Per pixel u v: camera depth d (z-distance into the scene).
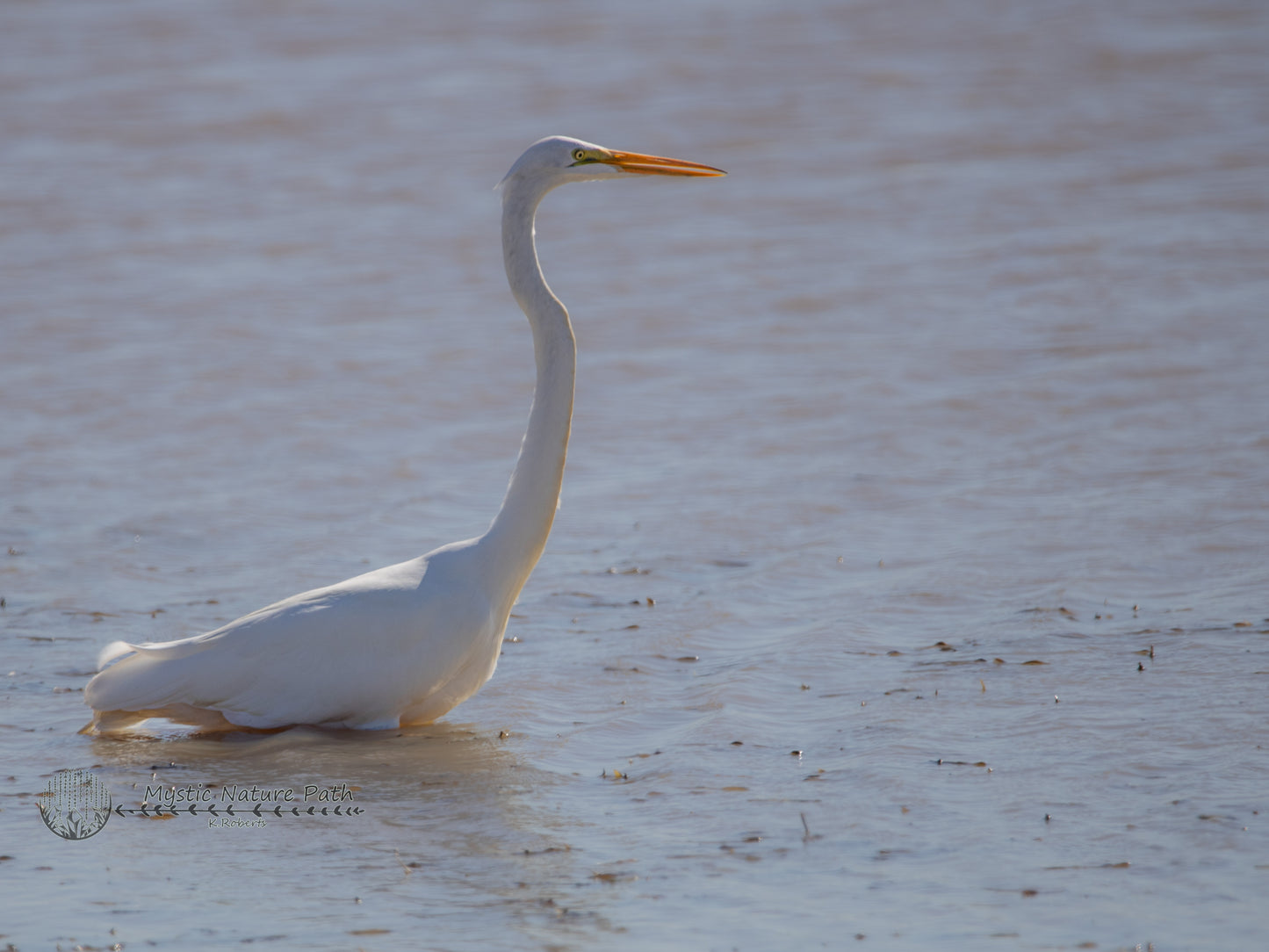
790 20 45.75
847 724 9.05
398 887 7.05
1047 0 47.44
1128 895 6.59
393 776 8.59
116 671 9.29
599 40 43.97
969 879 6.85
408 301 23.80
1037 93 37.06
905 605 11.40
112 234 27.89
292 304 23.59
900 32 44.00
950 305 22.17
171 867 7.36
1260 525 12.57
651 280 24.45
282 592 12.41
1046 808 7.59
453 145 34.06
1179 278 22.62
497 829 7.73
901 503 14.29
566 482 15.68
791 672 10.07
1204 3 46.06
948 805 7.70
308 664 9.21
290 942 6.48
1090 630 10.55
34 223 28.69
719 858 7.22
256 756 9.04
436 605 9.41
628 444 16.89
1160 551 12.22
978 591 11.62
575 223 28.56
